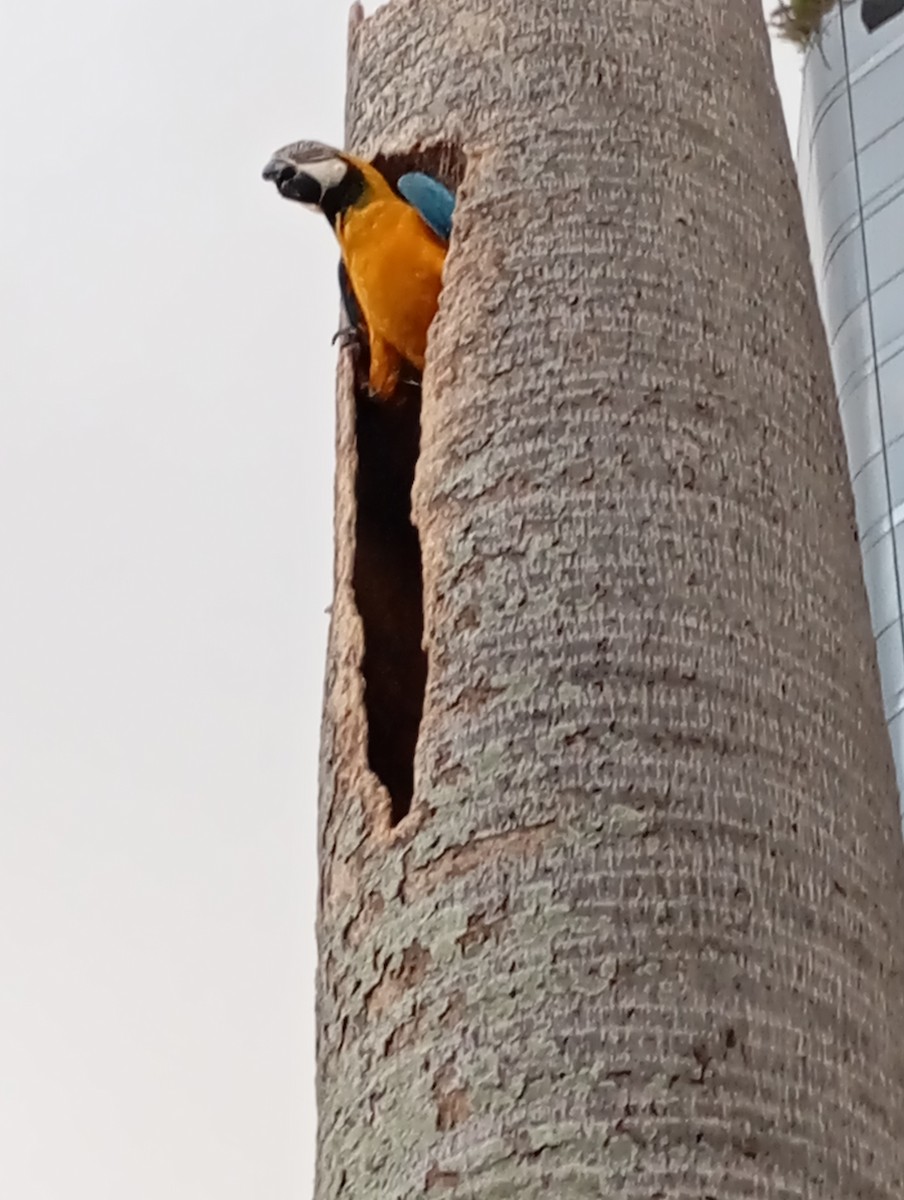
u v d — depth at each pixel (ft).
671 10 13.82
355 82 14.88
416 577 14.02
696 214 12.72
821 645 11.28
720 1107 9.23
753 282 12.64
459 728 10.64
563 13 13.65
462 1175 9.18
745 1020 9.55
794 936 9.98
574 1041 9.36
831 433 12.59
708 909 9.84
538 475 11.35
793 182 13.94
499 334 12.04
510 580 11.00
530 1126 9.18
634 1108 9.16
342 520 13.33
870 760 11.24
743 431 11.77
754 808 10.30
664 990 9.52
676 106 13.25
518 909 9.84
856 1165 9.44
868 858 10.73
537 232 12.45
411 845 10.44
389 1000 10.07
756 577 11.21
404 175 14.39
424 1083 9.59
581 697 10.51
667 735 10.41
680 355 11.91
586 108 13.10
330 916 10.91
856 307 50.03
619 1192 8.93
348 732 11.82
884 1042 10.12
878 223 50.24
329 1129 10.14
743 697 10.68
